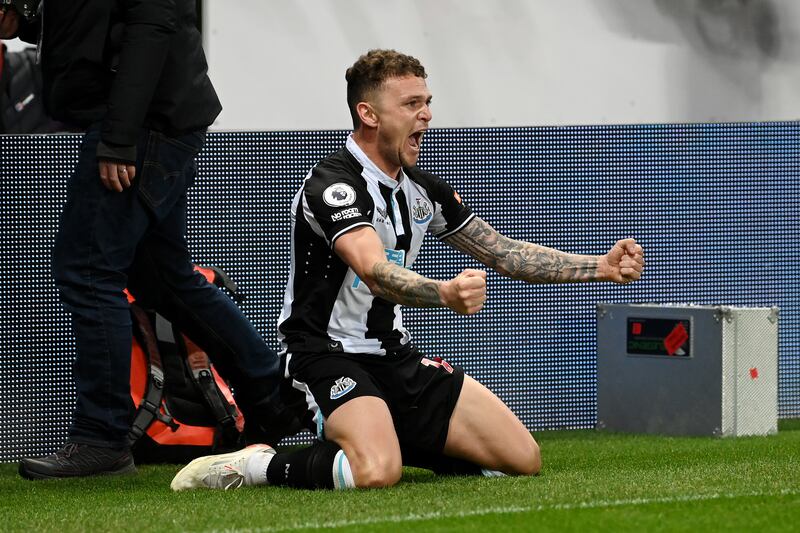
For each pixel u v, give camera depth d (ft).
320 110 52.39
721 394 51.75
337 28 52.21
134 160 39.24
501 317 55.21
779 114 58.70
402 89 35.81
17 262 49.65
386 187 36.70
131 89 38.68
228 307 45.34
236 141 51.62
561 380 56.08
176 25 40.50
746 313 52.34
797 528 27.27
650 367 53.78
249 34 51.21
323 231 35.47
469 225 38.96
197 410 46.52
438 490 33.94
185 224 44.57
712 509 29.68
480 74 54.29
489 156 54.80
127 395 41.34
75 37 39.91
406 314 53.98
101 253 40.22
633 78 56.49
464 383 37.70
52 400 50.21
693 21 57.11
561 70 55.42
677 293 58.08
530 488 34.01
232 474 37.01
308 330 37.09
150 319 46.42
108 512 32.30
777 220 59.57
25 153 49.67
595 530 27.07
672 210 57.77
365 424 35.12
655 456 45.06
